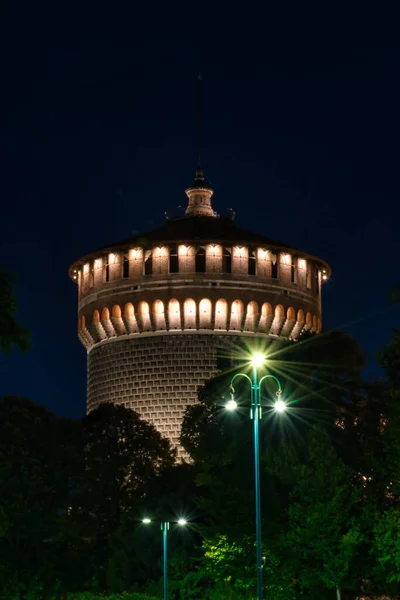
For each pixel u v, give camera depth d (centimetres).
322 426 6612
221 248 8956
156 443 8575
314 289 9412
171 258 9025
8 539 6588
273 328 9019
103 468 8362
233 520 5816
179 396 8788
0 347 4103
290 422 6731
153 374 8875
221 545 5803
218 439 7162
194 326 8862
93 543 8025
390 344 5747
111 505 8325
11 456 6962
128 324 9006
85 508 8156
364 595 5700
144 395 8881
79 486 8094
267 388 6994
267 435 6662
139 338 8988
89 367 9419
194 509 7350
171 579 6975
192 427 8025
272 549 5544
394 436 5419
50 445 7988
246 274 8956
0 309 4075
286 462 5628
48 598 6650
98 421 8719
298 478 5466
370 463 5800
